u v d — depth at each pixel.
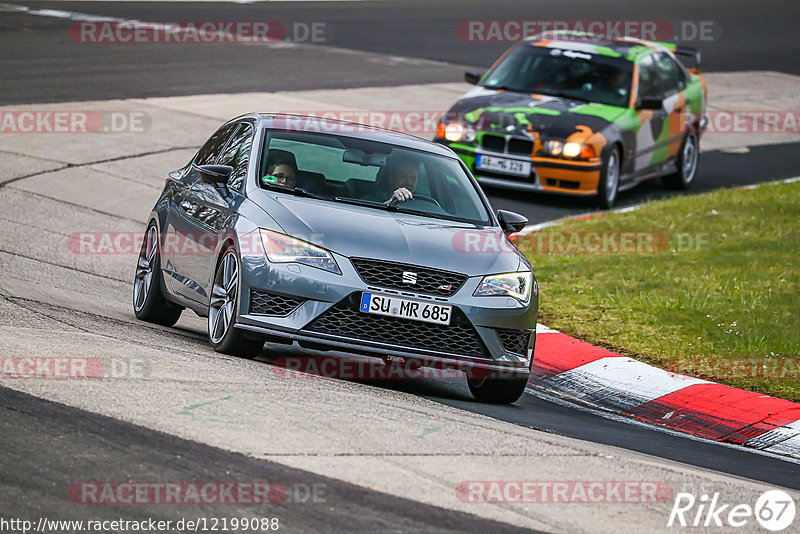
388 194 29.47
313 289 25.84
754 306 38.69
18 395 20.48
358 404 23.19
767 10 152.25
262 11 113.44
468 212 30.12
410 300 26.12
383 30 108.12
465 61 95.06
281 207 27.53
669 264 44.59
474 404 27.44
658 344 34.81
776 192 61.31
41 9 99.38
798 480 24.30
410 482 18.50
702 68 105.19
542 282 41.78
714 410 29.55
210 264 28.55
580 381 31.80
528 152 55.12
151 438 19.02
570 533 17.22
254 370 25.22
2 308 28.25
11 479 16.80
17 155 53.88
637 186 64.44
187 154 58.31
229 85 74.81
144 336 28.28
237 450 18.91
